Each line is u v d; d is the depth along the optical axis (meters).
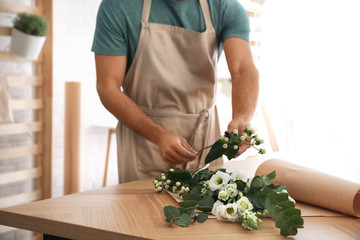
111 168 4.25
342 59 4.67
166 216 1.00
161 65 1.65
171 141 1.36
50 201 1.15
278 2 4.87
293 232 0.93
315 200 1.16
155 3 1.63
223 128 3.89
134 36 1.61
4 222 1.06
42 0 3.12
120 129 1.71
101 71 1.58
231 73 1.67
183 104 1.70
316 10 4.76
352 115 4.62
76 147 3.28
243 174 1.12
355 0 4.59
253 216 0.98
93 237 0.96
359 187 1.10
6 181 3.04
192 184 1.23
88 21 3.98
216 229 0.97
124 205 1.13
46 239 1.05
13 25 2.97
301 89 4.84
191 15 1.67
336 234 0.97
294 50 4.87
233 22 1.71
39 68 3.17
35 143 3.33
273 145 3.33
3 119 2.90
